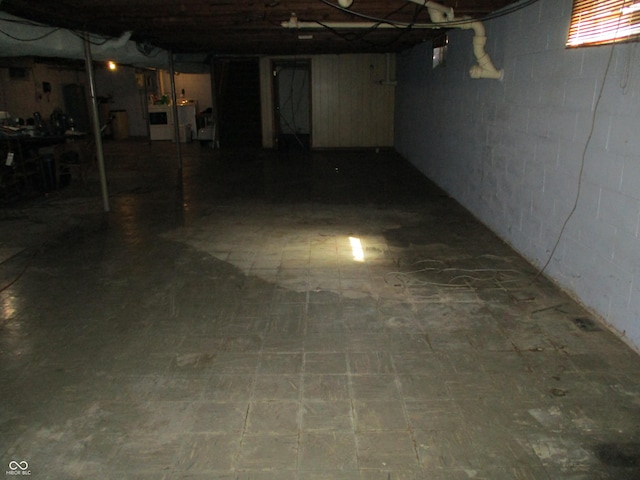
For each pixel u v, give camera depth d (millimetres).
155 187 7680
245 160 10352
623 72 2809
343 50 10055
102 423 2219
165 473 1923
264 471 1930
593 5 3125
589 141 3189
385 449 2039
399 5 4781
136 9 4828
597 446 2041
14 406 2346
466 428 2160
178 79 14680
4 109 10867
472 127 5789
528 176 4180
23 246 4801
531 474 1900
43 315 3312
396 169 9125
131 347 2883
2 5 4402
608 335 2932
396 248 4637
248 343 2910
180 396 2408
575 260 3400
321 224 5500
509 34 4555
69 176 7926
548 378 2516
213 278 3938
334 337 2967
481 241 4820
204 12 4996
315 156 10867
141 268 4180
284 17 5465
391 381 2510
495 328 3043
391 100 11500
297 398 2379
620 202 2855
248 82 12805
